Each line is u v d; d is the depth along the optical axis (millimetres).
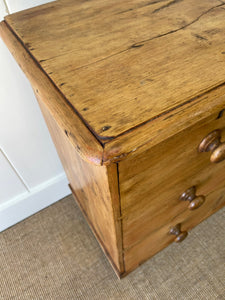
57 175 1046
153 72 405
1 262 960
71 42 481
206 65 412
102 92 378
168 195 559
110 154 309
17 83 700
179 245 973
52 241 1011
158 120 337
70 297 871
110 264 936
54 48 469
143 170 412
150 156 392
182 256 948
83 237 1017
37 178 994
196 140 444
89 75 409
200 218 910
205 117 362
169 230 767
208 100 361
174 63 418
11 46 494
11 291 893
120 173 379
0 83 677
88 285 896
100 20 535
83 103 365
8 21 547
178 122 341
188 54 435
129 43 468
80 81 400
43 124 836
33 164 932
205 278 896
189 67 409
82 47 467
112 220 503
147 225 622
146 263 933
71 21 537
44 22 540
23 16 561
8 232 1041
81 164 536
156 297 861
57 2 604
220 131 468
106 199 453
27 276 924
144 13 548
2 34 535
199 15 531
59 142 692
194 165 521
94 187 520
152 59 429
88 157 311
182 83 383
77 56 448
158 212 601
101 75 407
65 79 406
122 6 576
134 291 875
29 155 894
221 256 944
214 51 438
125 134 323
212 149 476
